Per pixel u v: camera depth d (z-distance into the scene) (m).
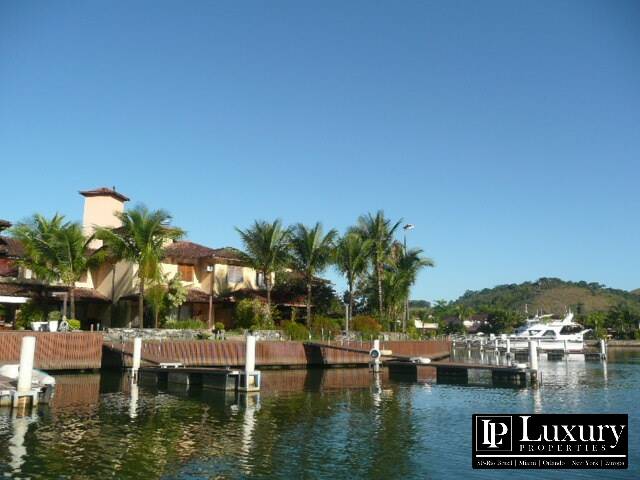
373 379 35.34
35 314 38.75
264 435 17.83
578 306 171.12
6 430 17.62
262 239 46.94
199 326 43.62
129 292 45.47
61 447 15.79
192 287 49.81
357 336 48.75
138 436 17.31
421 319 99.06
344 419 20.69
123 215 40.50
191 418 20.41
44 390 22.44
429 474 14.02
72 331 33.34
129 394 25.95
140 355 33.28
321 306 54.53
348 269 52.56
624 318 118.25
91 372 33.62
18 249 44.88
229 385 27.67
